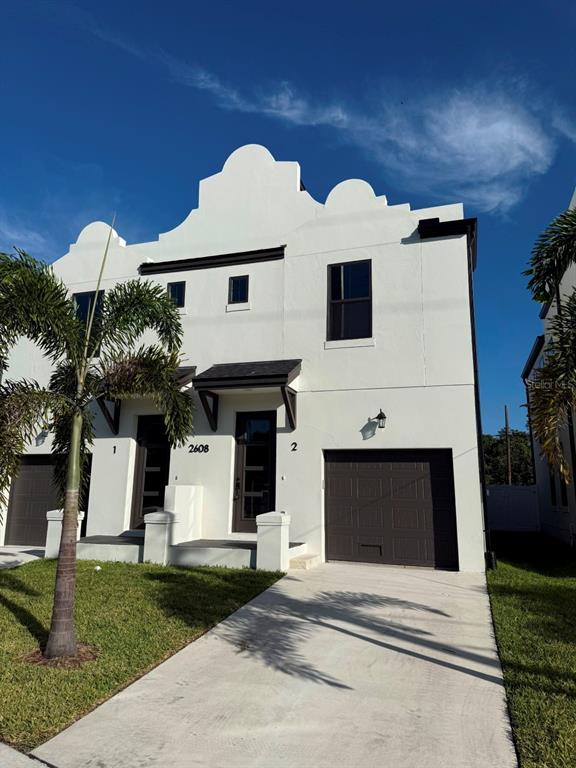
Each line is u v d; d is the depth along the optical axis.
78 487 5.80
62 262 13.84
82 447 7.05
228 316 12.12
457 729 3.82
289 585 8.09
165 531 9.81
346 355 10.95
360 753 3.52
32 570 9.13
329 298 11.48
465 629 6.09
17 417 5.60
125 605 6.81
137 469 12.09
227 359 11.93
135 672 4.84
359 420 10.58
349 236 11.48
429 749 3.56
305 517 10.52
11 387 5.97
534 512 20.83
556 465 5.73
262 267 12.07
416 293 10.73
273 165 12.69
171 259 13.02
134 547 10.03
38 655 5.20
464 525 9.57
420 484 10.13
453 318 10.41
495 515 21.20
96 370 6.91
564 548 13.84
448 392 10.15
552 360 6.13
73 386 6.73
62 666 4.91
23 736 3.69
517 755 3.46
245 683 4.66
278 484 10.82
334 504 10.55
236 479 11.37
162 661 5.17
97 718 4.00
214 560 9.48
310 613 6.70
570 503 14.66
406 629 6.10
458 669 4.94
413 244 10.96
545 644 5.44
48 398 5.88
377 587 8.06
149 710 4.14
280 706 4.21
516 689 4.37
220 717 4.03
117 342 6.85
